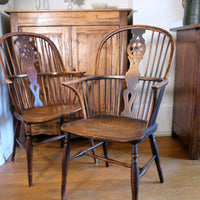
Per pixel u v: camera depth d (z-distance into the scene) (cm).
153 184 150
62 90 202
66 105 177
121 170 169
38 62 195
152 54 215
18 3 225
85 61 196
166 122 229
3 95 190
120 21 190
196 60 166
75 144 215
